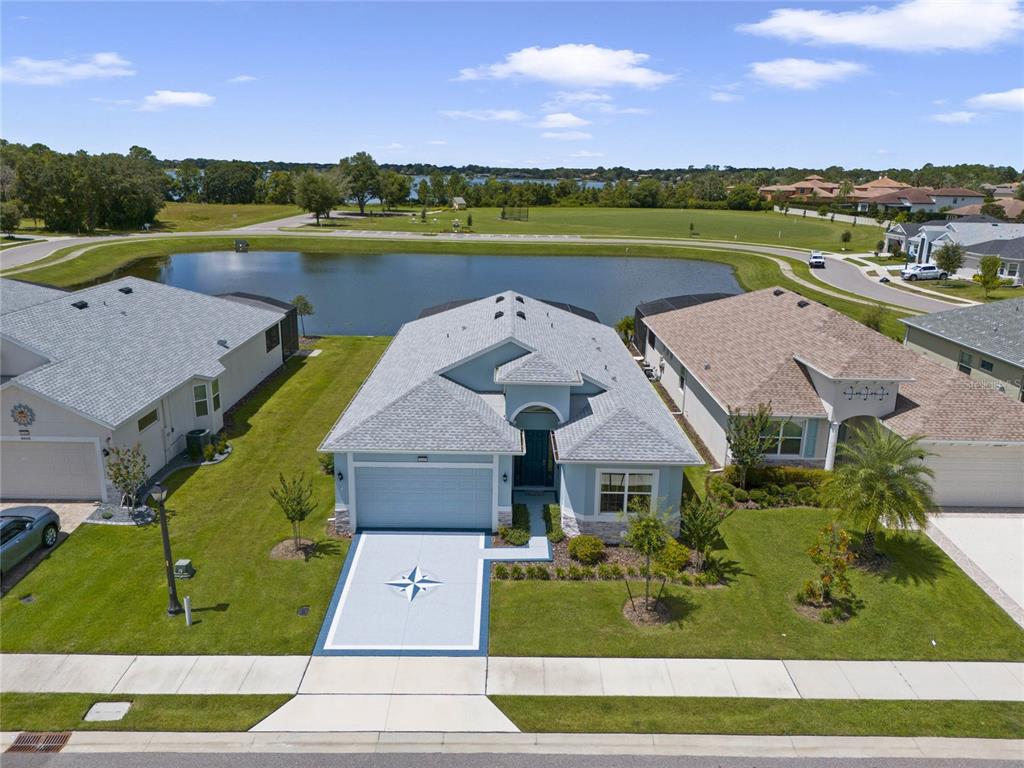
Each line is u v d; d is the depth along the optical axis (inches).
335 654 667.4
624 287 3102.9
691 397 1285.7
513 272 3489.2
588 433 864.9
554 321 1245.1
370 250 4165.8
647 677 641.6
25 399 901.2
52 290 1451.8
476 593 765.3
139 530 882.1
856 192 7076.8
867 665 662.5
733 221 6043.3
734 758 552.7
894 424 995.9
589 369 1025.5
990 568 827.4
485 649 677.3
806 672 651.5
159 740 563.2
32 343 986.7
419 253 4116.6
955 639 701.9
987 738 575.8
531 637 694.5
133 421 971.3
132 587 764.0
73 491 949.2
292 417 1288.1
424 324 1369.3
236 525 898.7
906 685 636.7
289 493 828.6
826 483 866.1
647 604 744.3
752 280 3174.2
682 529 871.1
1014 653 683.4
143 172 5078.7
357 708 601.0
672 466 850.1
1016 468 966.4
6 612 717.3
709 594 770.2
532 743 565.6
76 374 967.6
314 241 4313.5
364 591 764.0
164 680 629.3
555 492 981.8
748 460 975.0
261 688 622.5
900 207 6028.5
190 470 1061.1
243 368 1390.3
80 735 566.6
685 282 3235.7
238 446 1152.8
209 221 5600.4
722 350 1258.0
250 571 797.2
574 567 807.7
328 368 1605.6
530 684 631.8
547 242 4414.4
